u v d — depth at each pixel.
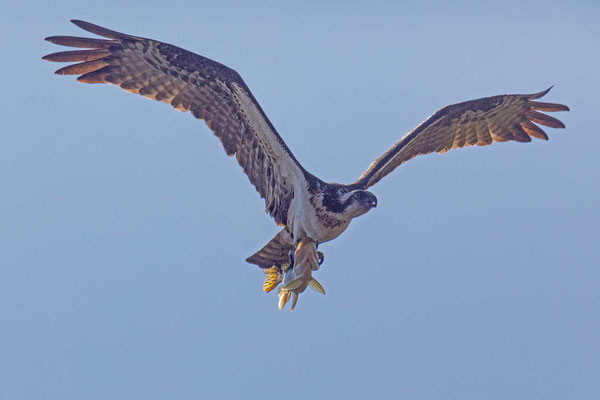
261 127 13.09
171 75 13.39
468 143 16.70
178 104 13.51
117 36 13.15
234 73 13.04
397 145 15.40
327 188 13.45
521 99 16.44
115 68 13.39
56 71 13.23
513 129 16.83
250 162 13.37
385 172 15.25
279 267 14.01
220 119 13.38
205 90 13.33
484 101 16.19
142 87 13.49
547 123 16.78
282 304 13.34
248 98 12.98
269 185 13.37
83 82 13.32
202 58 13.12
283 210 13.44
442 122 16.22
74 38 13.20
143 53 13.30
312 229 13.37
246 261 14.01
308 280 13.26
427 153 16.33
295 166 13.24
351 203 13.34
